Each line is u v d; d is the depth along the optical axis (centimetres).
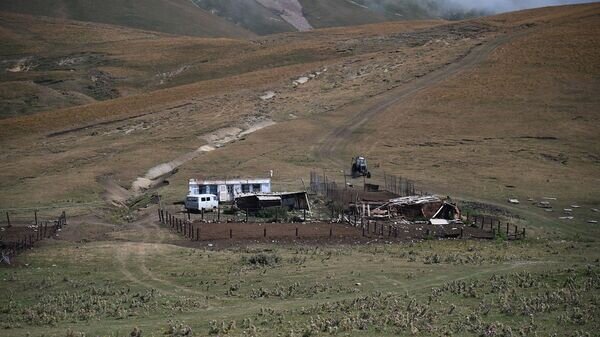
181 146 13500
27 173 11619
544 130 13500
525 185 10244
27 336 3209
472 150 12506
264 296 4072
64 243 6525
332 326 3119
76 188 10194
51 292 4381
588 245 6391
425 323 3155
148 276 4850
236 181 9475
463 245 6288
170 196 9550
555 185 10244
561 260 5219
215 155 12544
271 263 5191
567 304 3462
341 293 4066
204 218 8025
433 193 9625
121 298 4119
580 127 13550
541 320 3188
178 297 4125
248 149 13025
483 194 9656
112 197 9919
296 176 10994
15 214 8456
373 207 8131
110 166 11856
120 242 6462
